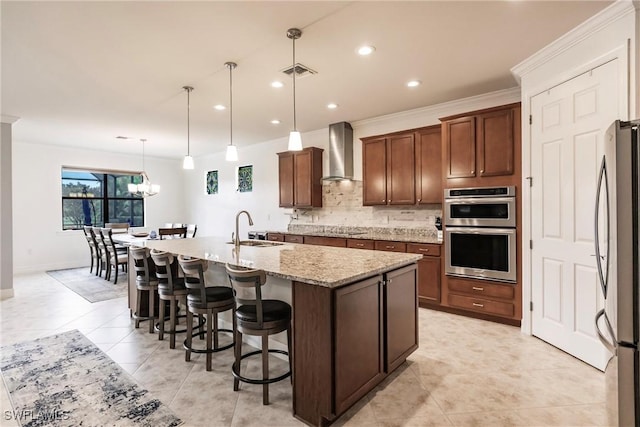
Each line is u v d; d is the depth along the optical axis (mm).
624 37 2199
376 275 2178
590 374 2408
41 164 6734
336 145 5355
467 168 3695
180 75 3344
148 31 2506
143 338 3180
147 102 4188
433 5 2223
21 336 3225
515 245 3361
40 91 3744
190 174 8938
